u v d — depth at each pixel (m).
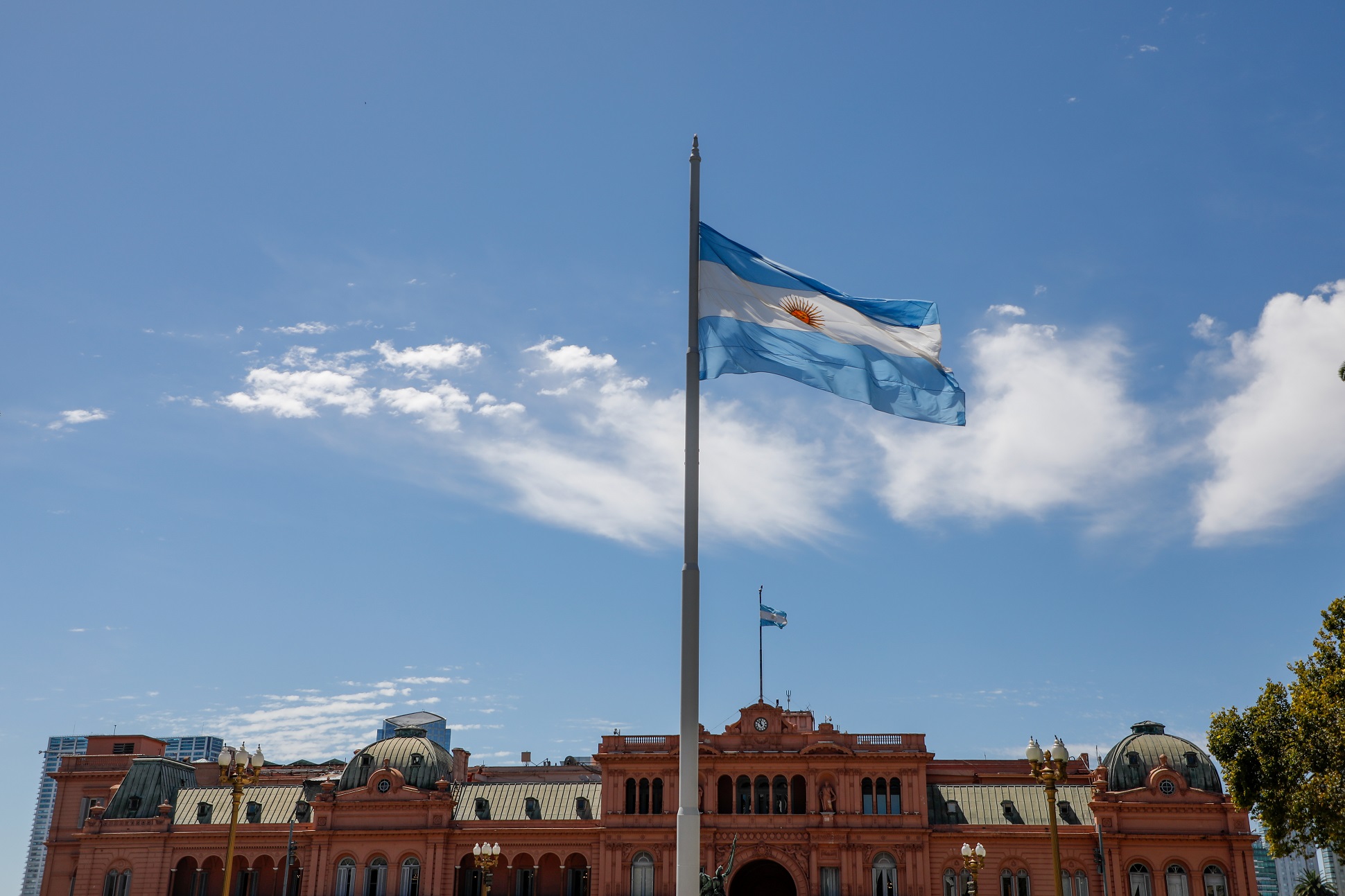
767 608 116.75
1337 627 75.62
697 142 34.88
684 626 30.42
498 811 117.25
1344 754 71.31
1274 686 80.00
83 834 118.12
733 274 35.09
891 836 106.31
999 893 106.38
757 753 109.44
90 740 131.25
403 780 114.69
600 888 107.88
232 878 116.56
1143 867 104.75
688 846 28.94
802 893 105.50
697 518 31.17
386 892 111.06
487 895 91.19
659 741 111.75
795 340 35.03
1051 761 51.16
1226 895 103.44
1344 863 74.06
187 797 122.50
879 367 35.22
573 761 155.88
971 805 111.81
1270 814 77.75
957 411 35.28
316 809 114.00
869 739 110.38
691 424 32.19
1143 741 111.00
